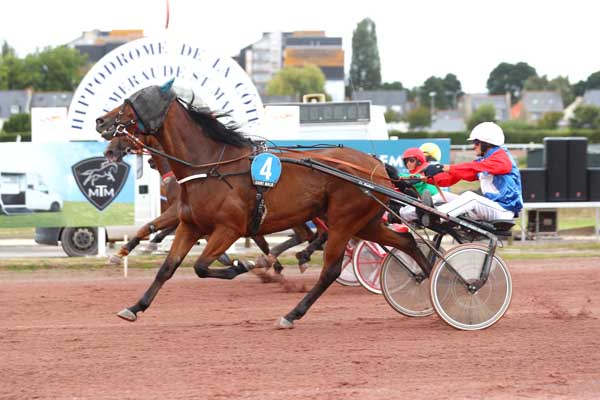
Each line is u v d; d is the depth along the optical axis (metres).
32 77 79.56
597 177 16.20
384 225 8.31
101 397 5.62
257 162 7.53
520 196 8.05
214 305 9.52
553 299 9.81
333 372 6.26
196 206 7.56
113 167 13.16
